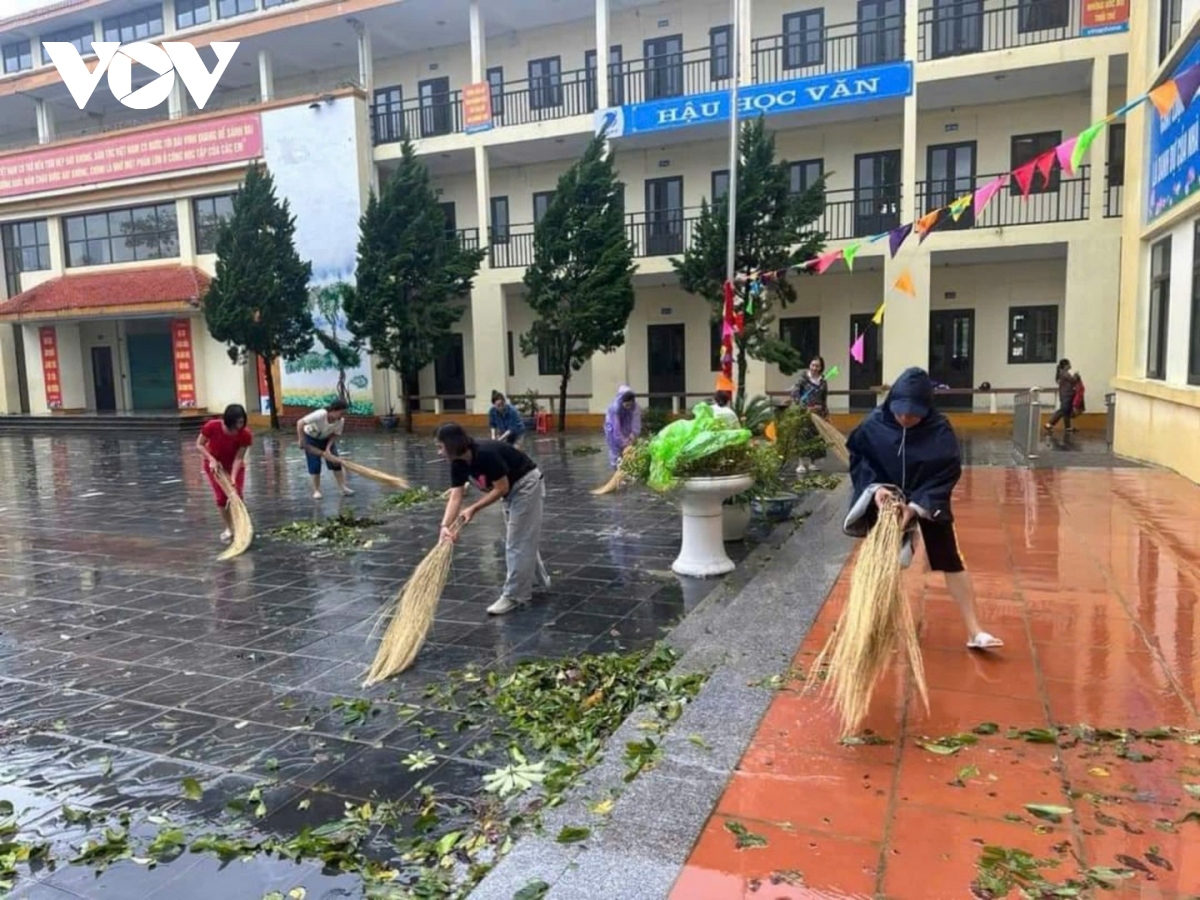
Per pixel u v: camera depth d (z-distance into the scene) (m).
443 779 3.37
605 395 21.70
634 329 22.62
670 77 21.02
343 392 22.03
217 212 24.55
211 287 21.81
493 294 21.81
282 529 8.72
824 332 20.84
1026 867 2.45
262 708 4.15
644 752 3.32
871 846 2.60
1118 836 2.60
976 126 18.75
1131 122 12.03
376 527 8.80
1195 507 7.94
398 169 20.41
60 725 4.02
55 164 25.98
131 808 3.24
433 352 20.88
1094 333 16.67
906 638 3.42
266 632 5.39
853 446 4.06
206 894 2.67
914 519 3.85
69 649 5.15
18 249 27.89
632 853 2.62
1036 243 16.92
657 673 4.30
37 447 20.39
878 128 19.53
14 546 8.46
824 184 17.48
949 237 17.41
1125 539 6.70
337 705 4.15
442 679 4.46
